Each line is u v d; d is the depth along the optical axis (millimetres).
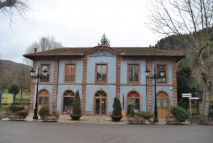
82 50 27250
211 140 9695
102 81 24812
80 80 24906
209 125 17266
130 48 28141
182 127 15336
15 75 46562
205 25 19219
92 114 24109
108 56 25141
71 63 25328
